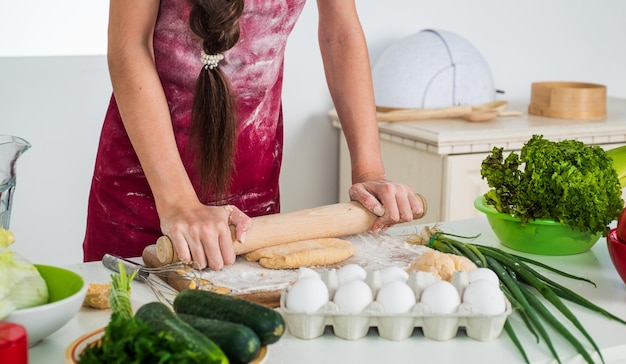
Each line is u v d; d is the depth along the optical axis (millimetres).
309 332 1061
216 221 1270
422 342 1063
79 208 2752
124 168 1693
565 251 1437
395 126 2598
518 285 1196
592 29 3279
